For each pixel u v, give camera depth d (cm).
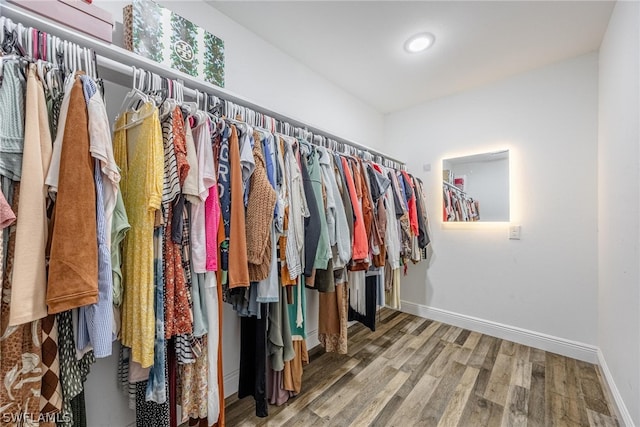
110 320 76
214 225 100
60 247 66
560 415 141
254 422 137
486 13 161
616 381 149
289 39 188
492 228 242
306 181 139
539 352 209
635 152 125
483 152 248
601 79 185
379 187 192
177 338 97
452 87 255
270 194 114
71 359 77
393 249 203
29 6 78
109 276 76
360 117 283
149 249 85
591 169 198
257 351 133
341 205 155
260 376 133
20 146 67
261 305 132
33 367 68
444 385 167
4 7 72
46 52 77
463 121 262
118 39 123
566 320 206
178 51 120
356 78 240
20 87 68
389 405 149
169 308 91
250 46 179
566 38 183
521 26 172
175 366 103
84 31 88
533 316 220
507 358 199
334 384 167
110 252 78
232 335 162
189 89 112
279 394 148
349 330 248
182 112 101
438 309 273
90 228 70
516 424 135
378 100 284
